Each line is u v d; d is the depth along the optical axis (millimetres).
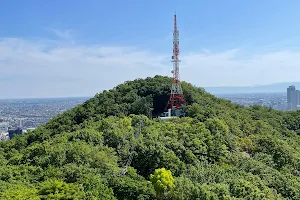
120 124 78562
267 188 54688
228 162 67750
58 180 46469
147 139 67562
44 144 70062
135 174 53250
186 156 65125
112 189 46812
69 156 58219
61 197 40844
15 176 53438
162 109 109750
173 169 58375
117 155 63469
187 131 75438
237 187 50656
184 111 96688
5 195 41188
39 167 56594
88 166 54719
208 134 74750
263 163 69312
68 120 105125
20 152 78875
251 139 84688
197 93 112188
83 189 43969
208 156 69000
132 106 102188
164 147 63781
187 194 46594
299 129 116938
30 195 41125
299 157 78812
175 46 103062
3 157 83312
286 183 60438
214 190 47938
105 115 101438
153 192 47875
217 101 116625
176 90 103688
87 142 67000
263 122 104375
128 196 47250
